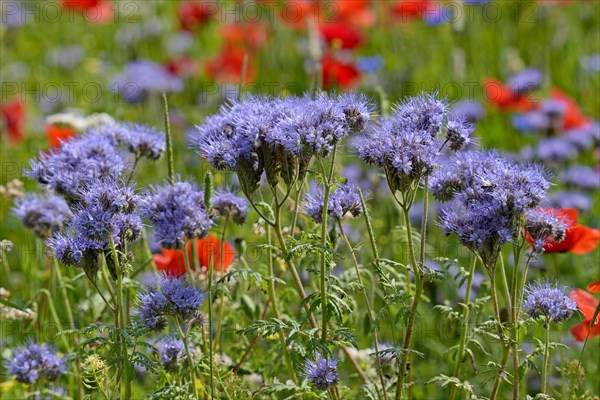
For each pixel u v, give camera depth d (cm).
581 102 1327
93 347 647
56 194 647
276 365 652
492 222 505
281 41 1435
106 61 1590
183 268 659
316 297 574
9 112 1162
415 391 732
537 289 535
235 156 510
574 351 775
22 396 684
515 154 1150
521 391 664
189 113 1261
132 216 531
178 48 1570
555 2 1490
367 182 924
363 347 746
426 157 503
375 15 1514
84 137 630
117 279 532
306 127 500
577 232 668
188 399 528
